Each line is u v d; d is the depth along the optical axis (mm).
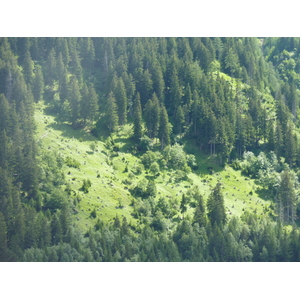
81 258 189125
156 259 193125
